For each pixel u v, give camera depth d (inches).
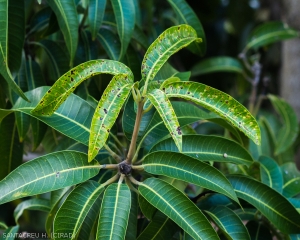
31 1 66.2
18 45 55.0
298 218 50.4
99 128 41.7
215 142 51.2
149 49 45.5
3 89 58.2
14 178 45.6
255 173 59.4
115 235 44.3
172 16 94.2
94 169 47.0
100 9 57.0
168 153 47.5
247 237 49.1
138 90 44.0
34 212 101.7
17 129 58.3
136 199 50.4
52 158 46.5
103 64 43.6
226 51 120.1
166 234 49.4
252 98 85.1
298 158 102.3
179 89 44.2
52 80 64.1
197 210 45.0
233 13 114.9
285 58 98.0
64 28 54.8
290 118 80.6
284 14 93.7
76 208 45.6
